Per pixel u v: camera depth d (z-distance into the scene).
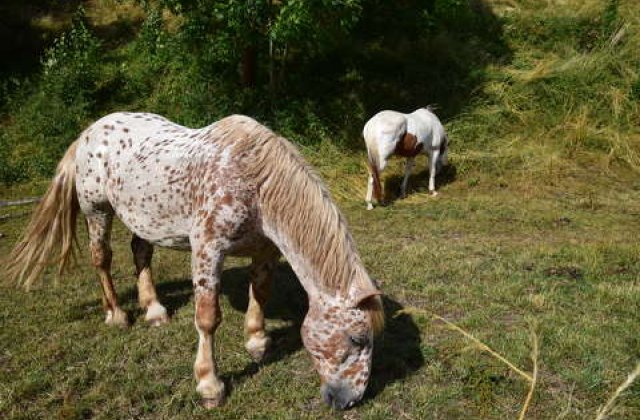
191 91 9.73
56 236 3.99
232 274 5.11
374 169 7.34
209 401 3.09
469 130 9.57
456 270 5.00
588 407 3.01
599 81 10.23
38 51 11.49
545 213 6.94
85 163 3.76
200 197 3.00
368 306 2.63
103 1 12.77
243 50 8.97
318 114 9.59
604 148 9.20
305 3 7.24
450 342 3.69
